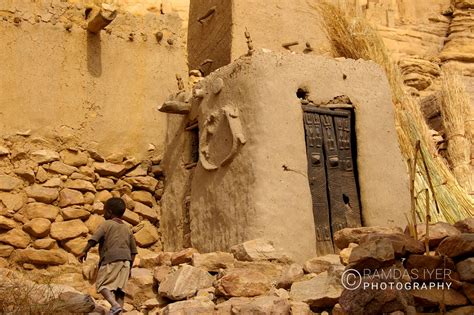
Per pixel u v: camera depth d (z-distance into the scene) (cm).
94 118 959
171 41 1033
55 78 943
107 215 658
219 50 1057
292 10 1064
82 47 968
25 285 614
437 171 955
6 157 888
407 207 848
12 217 857
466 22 1928
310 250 761
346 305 514
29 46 934
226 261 707
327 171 815
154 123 999
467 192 1043
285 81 805
